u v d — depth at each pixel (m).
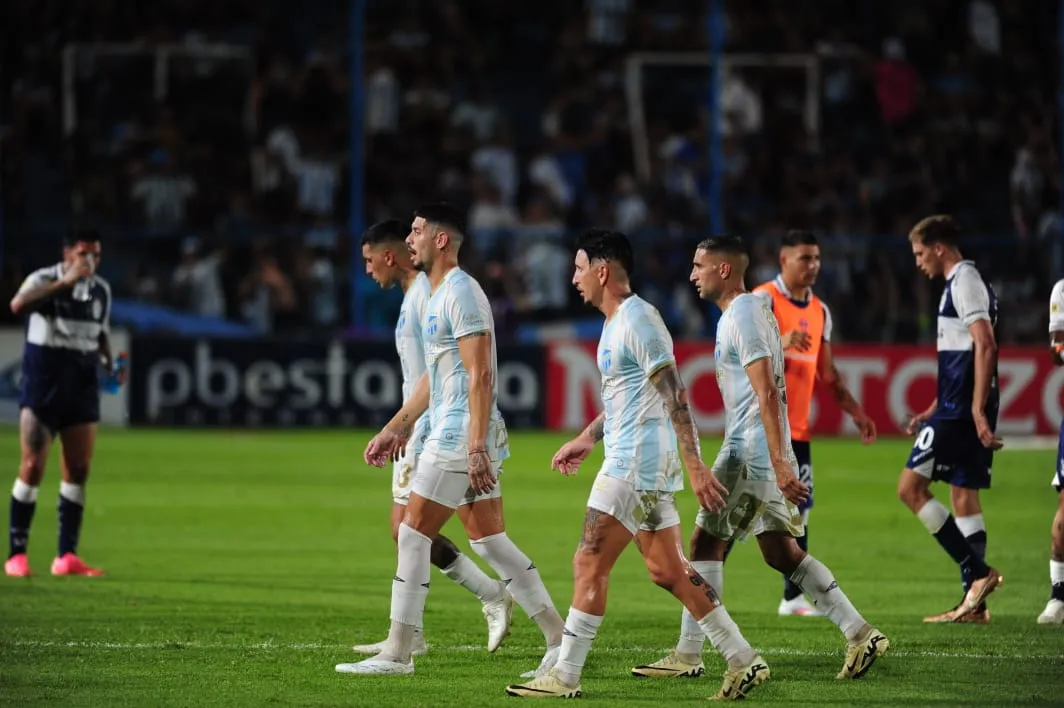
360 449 73.81
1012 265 88.31
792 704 24.31
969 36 112.12
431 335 26.19
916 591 38.19
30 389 39.06
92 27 103.62
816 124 105.69
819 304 34.16
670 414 23.81
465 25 112.50
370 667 26.41
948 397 33.84
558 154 103.88
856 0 111.75
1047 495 60.84
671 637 31.20
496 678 26.36
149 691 24.91
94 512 52.50
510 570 26.64
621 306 24.34
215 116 101.56
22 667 27.00
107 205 95.19
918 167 102.19
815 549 46.09
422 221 26.27
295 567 41.22
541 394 83.56
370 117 102.69
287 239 90.56
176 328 85.38
